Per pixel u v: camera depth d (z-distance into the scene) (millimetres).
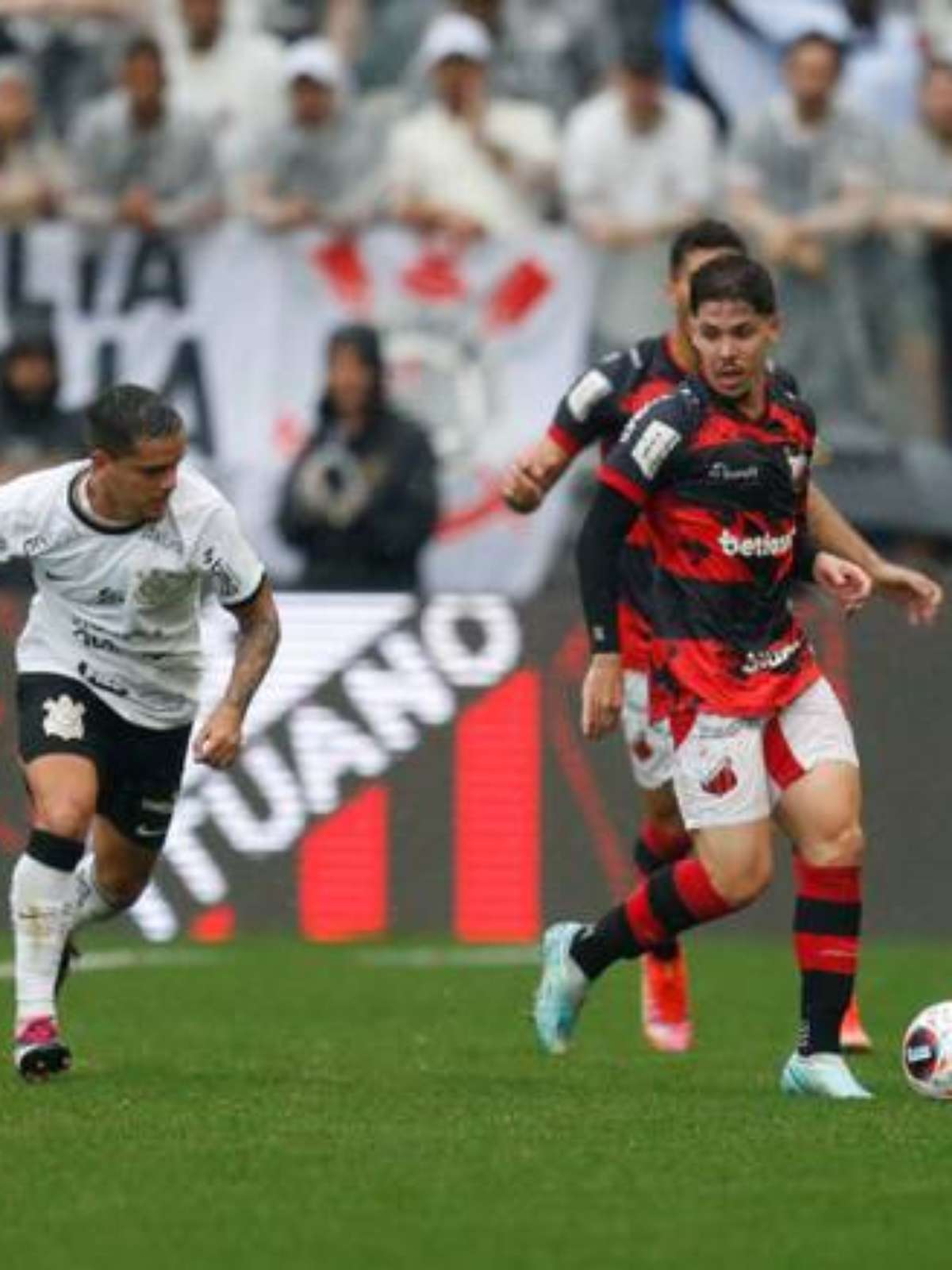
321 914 54844
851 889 31781
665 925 33188
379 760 54719
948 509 62375
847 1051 37188
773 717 31922
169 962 50469
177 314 63750
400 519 60688
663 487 31812
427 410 63094
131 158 65062
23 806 55188
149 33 67688
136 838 34781
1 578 59875
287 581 61281
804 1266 22641
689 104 65625
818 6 70062
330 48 69188
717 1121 29891
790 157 64188
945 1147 28219
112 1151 27781
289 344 63531
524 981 47344
